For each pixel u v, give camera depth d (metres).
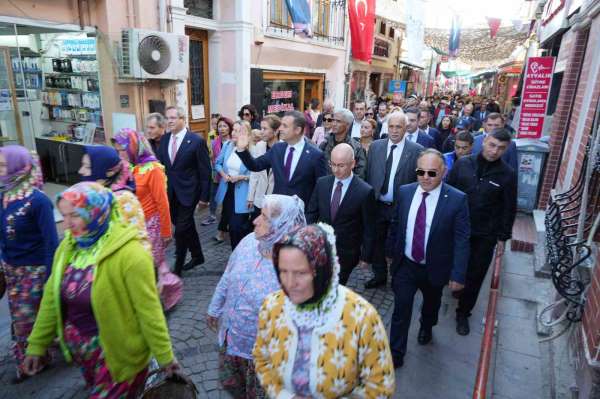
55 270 2.19
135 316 2.18
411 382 3.28
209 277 4.79
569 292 3.42
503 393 3.18
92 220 2.08
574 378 3.09
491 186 3.71
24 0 5.46
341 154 3.39
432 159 3.03
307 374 1.64
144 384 2.42
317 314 1.64
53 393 3.00
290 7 9.85
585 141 4.52
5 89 6.65
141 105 7.09
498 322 4.12
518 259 5.51
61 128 7.54
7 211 2.73
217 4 8.80
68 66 7.08
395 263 3.38
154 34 6.61
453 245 3.22
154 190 3.65
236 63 9.08
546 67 7.00
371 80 19.64
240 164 4.85
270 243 2.24
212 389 3.07
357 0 12.37
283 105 11.80
